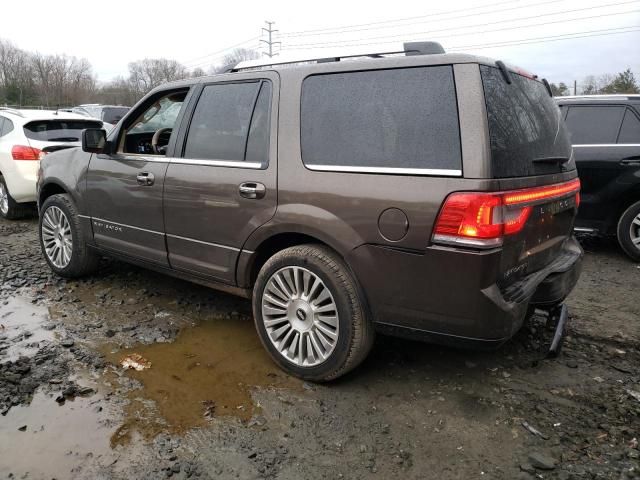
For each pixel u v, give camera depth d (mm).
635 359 3375
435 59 2594
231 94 3377
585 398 2898
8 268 5062
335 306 2805
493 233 2381
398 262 2580
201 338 3598
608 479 2264
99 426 2580
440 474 2303
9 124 7453
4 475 2229
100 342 3500
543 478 2275
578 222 5812
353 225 2697
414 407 2797
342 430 2594
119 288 4527
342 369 2859
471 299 2439
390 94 2688
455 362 3285
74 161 4426
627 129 5523
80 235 4426
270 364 3242
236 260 3270
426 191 2477
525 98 2857
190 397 2859
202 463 2340
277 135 3045
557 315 3127
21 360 3172
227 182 3227
